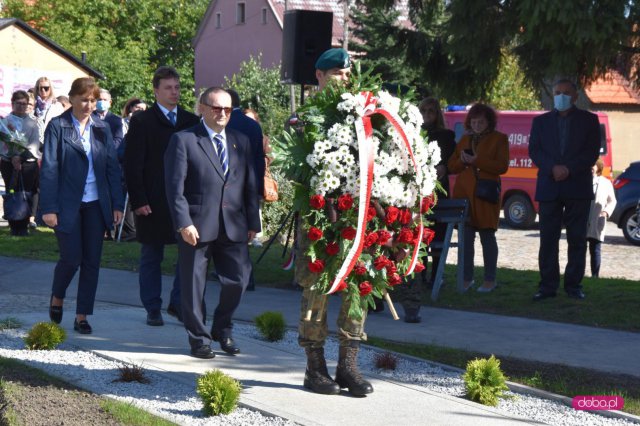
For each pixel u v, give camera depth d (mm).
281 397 6301
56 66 34125
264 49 50531
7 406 5527
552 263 10398
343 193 6043
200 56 55438
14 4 53375
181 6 61156
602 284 11672
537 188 10531
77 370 7012
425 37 15234
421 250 6676
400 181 6230
